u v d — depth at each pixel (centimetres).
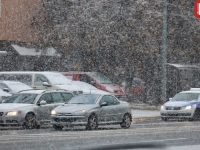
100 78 5897
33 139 2791
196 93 4894
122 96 5881
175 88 7250
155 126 3988
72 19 7106
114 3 6994
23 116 3594
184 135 3094
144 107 6109
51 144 2512
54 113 3534
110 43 6969
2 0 6881
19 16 7044
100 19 7012
